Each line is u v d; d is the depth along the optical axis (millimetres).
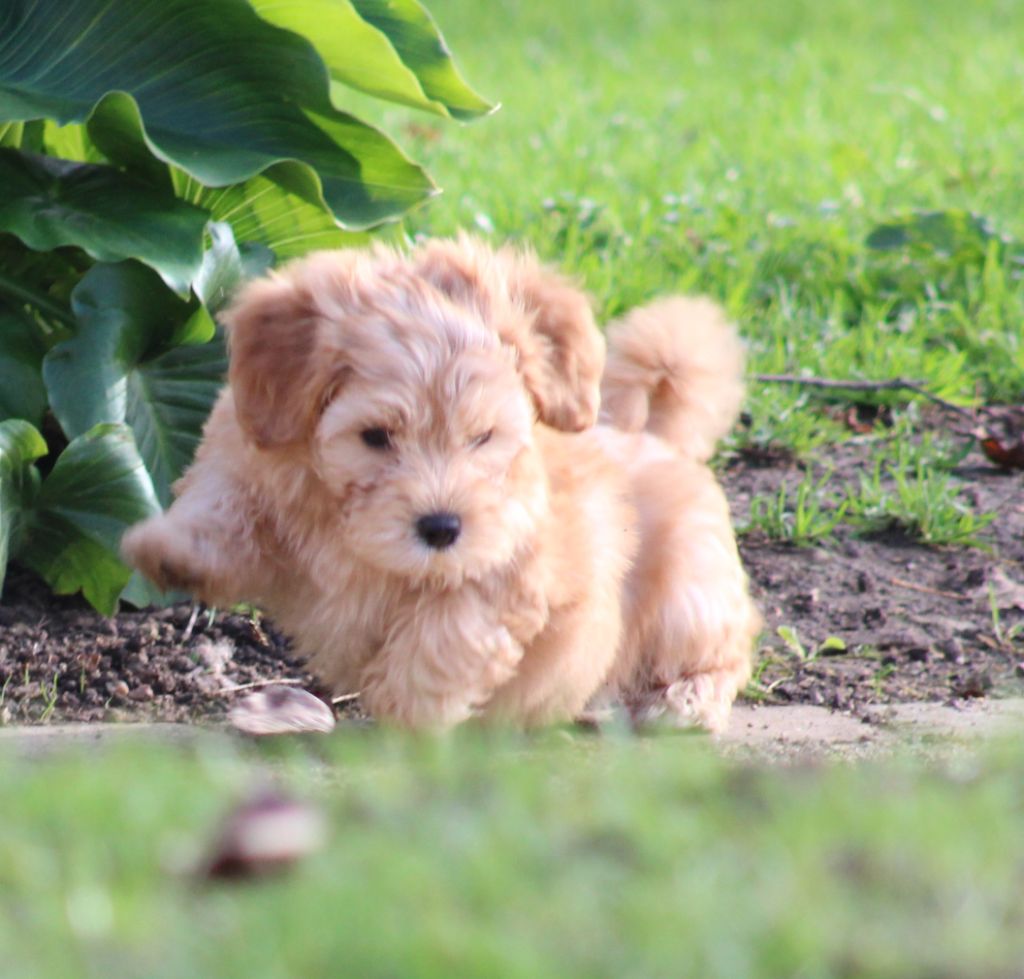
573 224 15305
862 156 18531
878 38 31047
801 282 15148
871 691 8758
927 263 15297
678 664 8180
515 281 7402
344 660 7547
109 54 9188
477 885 4992
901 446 11945
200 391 9273
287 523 7246
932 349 14125
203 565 7102
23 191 8906
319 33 9312
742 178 18094
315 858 5375
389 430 6820
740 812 5910
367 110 22484
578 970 4504
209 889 5301
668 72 27328
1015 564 10656
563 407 7316
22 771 6301
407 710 7160
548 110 22734
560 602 7309
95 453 8625
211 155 8898
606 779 6328
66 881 5109
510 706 7531
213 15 9023
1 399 9055
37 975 4410
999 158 19062
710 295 14211
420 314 6941
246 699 7883
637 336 8859
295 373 6977
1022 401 13445
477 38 32219
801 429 12320
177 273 8617
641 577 8102
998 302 14516
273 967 4461
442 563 6730
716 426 9078
